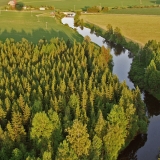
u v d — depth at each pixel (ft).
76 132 187.93
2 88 279.28
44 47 384.68
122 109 224.33
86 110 251.80
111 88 268.82
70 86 281.13
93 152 199.31
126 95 256.52
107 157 220.43
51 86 281.33
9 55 372.38
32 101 252.83
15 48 384.06
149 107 325.01
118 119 222.28
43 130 208.54
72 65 333.01
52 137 211.61
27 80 290.35
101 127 214.90
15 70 318.24
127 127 244.22
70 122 215.10
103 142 216.95
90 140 203.10
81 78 306.76
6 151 201.77
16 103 241.96
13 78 289.53
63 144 184.85
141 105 271.90
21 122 221.25
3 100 254.06
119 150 243.40
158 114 314.55
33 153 195.62
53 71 310.86
